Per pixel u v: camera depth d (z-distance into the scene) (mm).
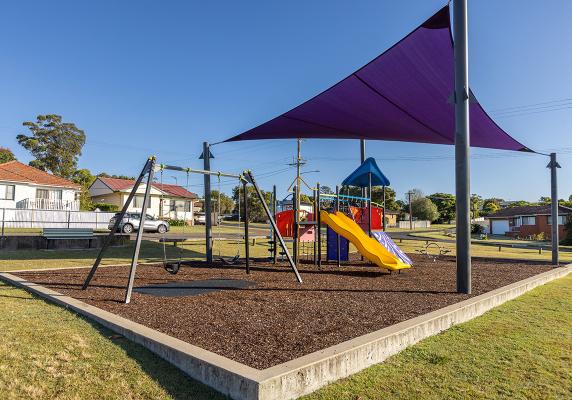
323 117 8328
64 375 2732
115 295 5238
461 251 5781
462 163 5879
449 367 3088
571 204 50125
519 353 3432
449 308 4488
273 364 2705
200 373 2732
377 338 3252
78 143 38156
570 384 2834
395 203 64062
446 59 6898
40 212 22391
